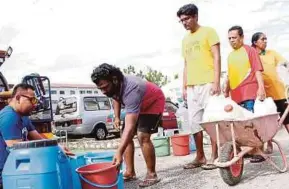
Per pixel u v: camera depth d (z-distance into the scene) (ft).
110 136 53.83
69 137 49.01
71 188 11.02
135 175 17.21
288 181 14.12
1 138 11.96
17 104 12.10
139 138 15.58
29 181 10.05
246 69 18.12
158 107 15.60
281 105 21.01
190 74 18.16
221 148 14.51
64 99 49.65
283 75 21.42
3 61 25.93
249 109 18.07
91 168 12.12
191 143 26.76
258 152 15.53
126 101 13.76
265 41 21.22
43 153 10.19
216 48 17.46
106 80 13.52
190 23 17.98
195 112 18.15
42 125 22.20
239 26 18.58
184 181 15.75
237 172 14.62
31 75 21.56
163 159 23.79
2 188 11.60
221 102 14.79
